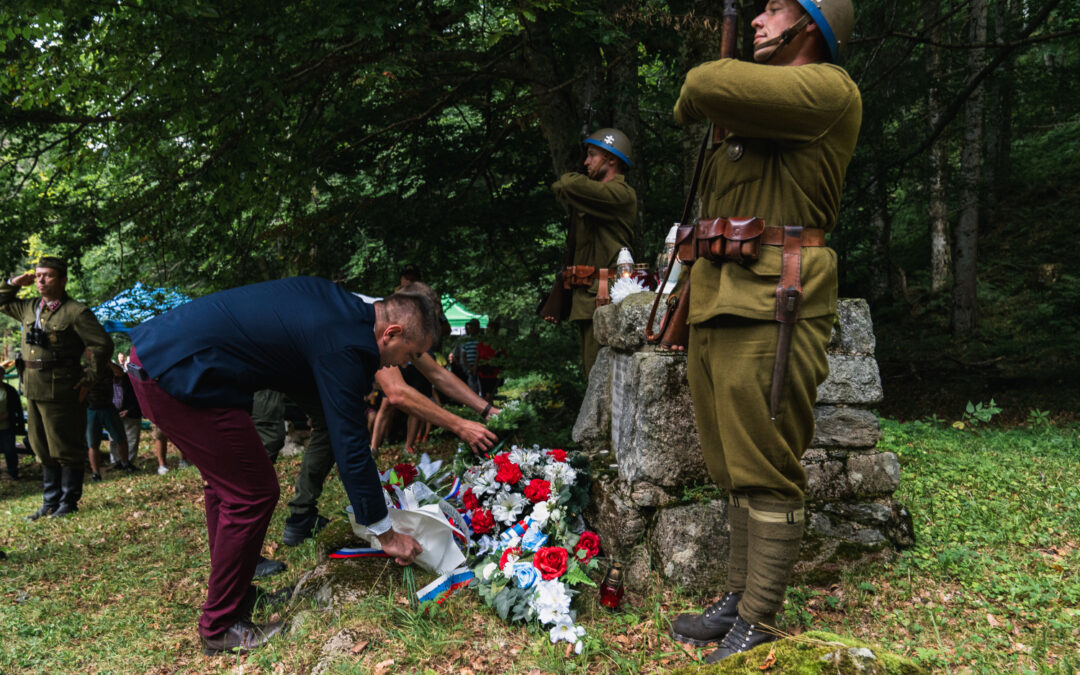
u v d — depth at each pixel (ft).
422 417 12.94
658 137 33.47
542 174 31.40
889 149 38.24
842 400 11.25
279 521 16.74
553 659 8.63
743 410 7.60
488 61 24.47
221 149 20.97
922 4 37.88
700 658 8.43
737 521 8.55
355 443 9.53
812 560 10.43
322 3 16.96
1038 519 12.21
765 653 7.00
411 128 28.55
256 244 27.45
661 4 19.01
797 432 7.80
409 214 28.76
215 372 9.44
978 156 49.03
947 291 60.18
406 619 9.77
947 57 39.14
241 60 18.63
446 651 9.05
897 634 8.89
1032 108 45.19
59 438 20.22
